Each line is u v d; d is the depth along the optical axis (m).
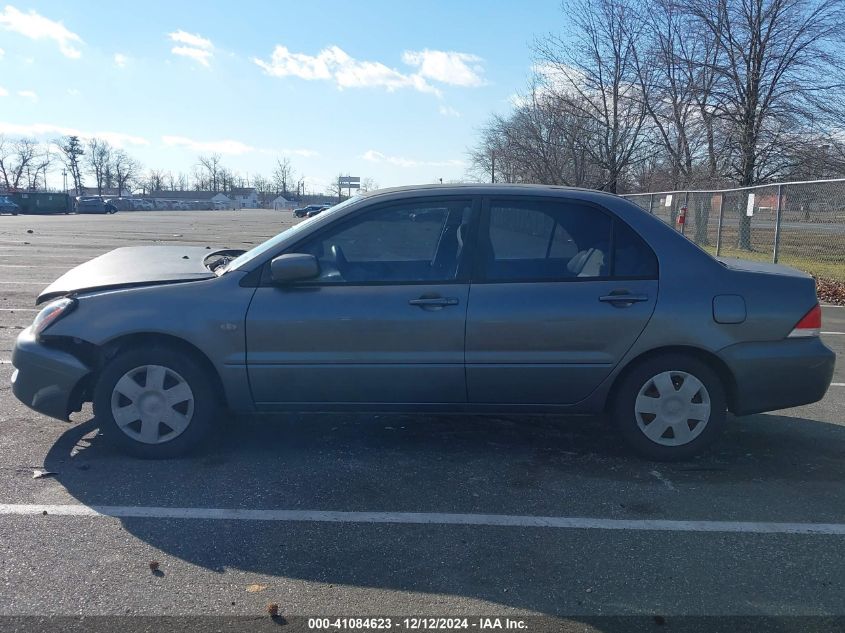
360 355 4.39
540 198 4.58
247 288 4.42
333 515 3.80
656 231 4.55
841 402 6.09
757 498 4.12
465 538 3.58
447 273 4.45
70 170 107.19
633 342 4.41
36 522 3.66
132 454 4.50
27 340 4.50
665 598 3.09
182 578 3.17
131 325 4.32
